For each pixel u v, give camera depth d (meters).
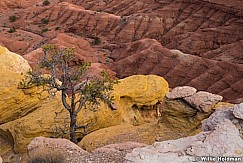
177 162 9.41
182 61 56.25
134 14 81.94
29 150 13.93
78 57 58.53
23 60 27.61
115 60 68.06
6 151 19.12
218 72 51.81
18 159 17.75
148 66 59.00
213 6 74.69
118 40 78.62
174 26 77.69
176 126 19.00
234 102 42.19
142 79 25.70
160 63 58.12
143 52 60.97
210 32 68.19
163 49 60.00
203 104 18.30
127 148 13.28
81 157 12.55
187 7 79.00
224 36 66.94
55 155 12.58
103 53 71.38
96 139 17.91
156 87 25.03
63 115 20.28
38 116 20.11
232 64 51.53
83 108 21.44
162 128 19.17
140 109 24.83
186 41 68.88
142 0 87.81
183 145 10.16
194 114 18.73
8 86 21.08
